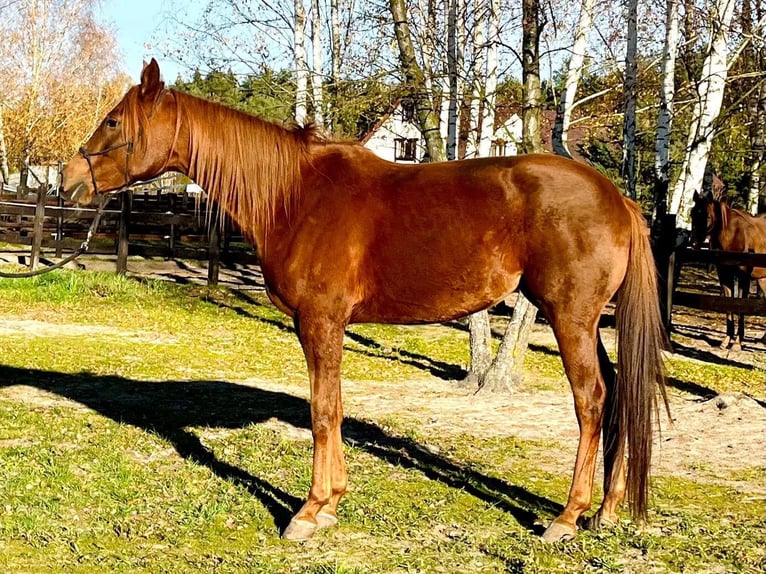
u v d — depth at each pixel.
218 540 4.22
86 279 14.21
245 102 10.98
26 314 11.86
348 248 4.32
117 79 42.72
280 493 4.96
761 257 11.04
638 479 4.18
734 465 5.94
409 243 4.27
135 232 18.30
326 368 4.36
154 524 4.38
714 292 17.44
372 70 10.32
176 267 18.59
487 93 9.08
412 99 9.22
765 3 14.84
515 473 5.59
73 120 39.12
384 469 5.54
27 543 4.07
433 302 4.34
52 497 4.63
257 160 4.47
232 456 5.71
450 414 7.39
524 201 4.17
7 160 37.56
